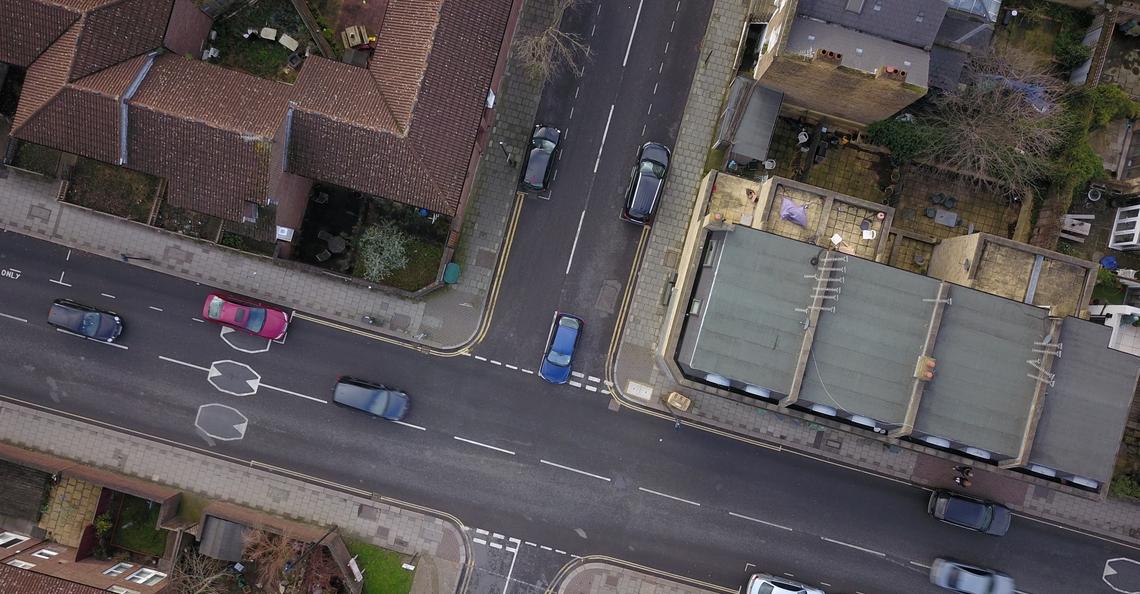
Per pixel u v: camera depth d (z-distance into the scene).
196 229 38.88
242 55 38.41
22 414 39.41
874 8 33.88
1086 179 36.97
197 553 38.34
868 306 33.12
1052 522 39.88
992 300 33.25
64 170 38.38
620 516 40.00
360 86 33.94
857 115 37.78
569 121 39.59
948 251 37.28
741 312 33.09
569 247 39.75
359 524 39.66
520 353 39.78
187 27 35.56
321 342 39.62
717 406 39.94
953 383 33.22
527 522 39.97
